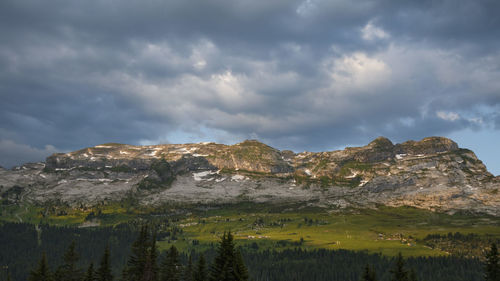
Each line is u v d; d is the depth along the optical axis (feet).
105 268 379.35
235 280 294.05
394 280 350.23
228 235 312.50
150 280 368.48
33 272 376.48
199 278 334.85
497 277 355.36
